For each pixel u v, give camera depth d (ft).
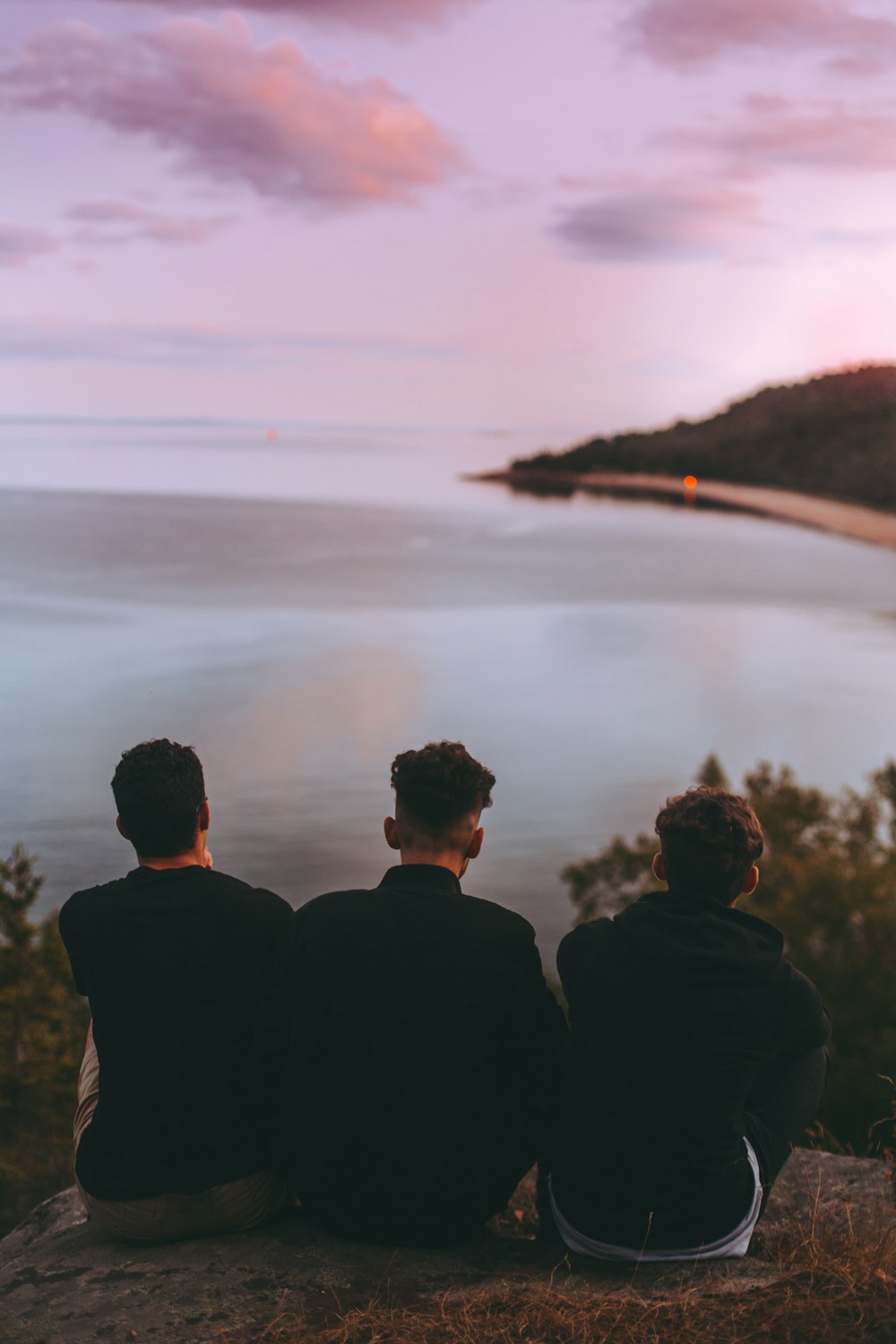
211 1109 8.20
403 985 7.75
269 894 8.59
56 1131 70.08
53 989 72.18
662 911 7.86
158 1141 8.19
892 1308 7.36
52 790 260.42
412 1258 8.07
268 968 8.25
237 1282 7.72
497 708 395.34
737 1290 7.58
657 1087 7.64
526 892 208.74
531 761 318.65
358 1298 7.49
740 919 7.89
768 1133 8.32
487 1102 8.00
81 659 467.11
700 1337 7.02
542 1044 8.09
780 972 7.70
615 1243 7.91
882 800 101.04
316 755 317.01
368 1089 7.77
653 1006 7.64
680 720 381.40
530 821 257.14
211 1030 8.15
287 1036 8.00
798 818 100.53
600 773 305.32
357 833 245.65
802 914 75.61
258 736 339.98
